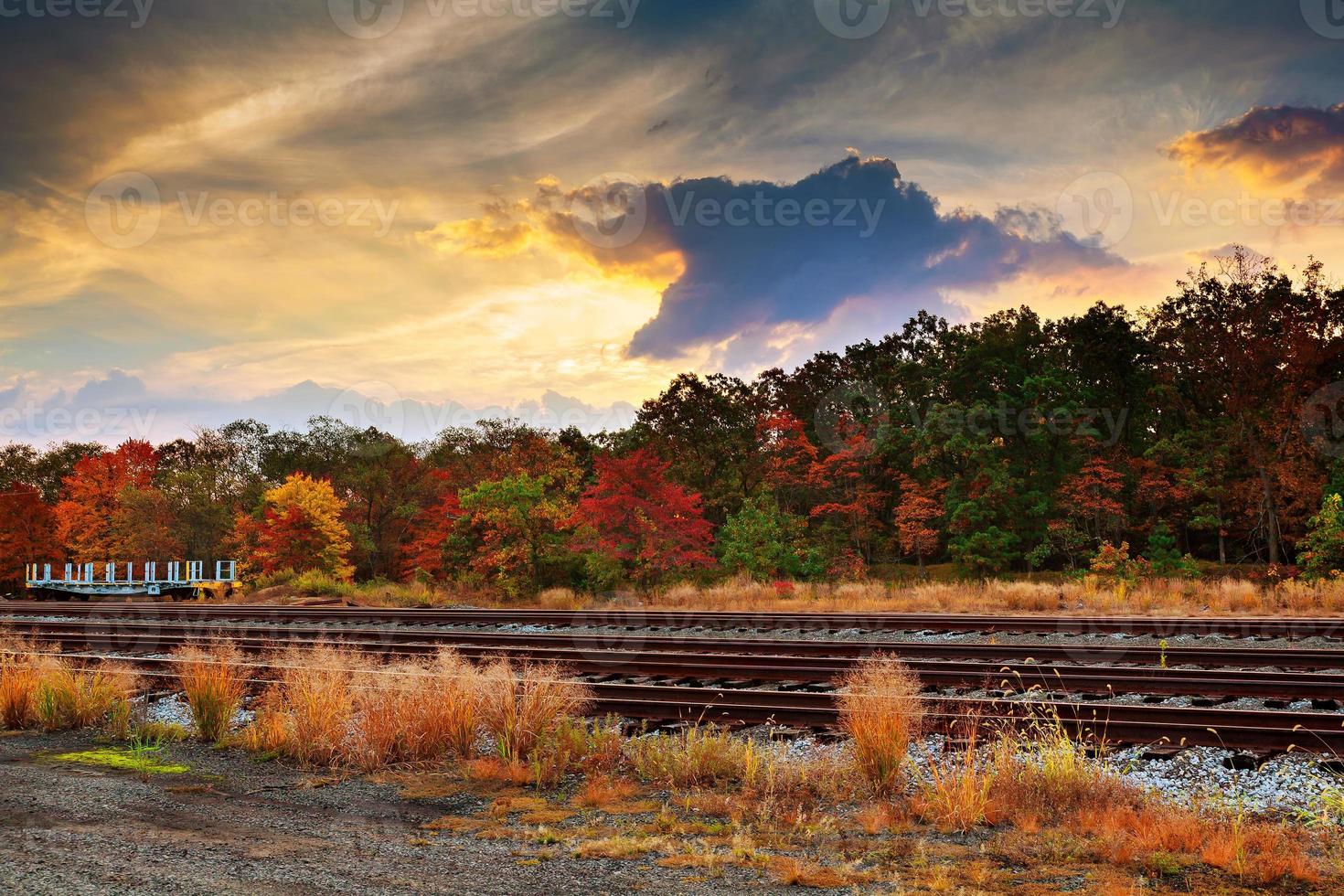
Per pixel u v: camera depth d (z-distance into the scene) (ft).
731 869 18.10
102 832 19.83
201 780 25.39
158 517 178.81
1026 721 28.43
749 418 180.04
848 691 29.27
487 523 105.19
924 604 74.23
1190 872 17.69
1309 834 19.69
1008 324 179.93
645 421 177.06
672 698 34.37
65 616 74.49
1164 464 147.43
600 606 81.97
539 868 18.13
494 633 56.18
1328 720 27.40
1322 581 75.05
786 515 133.69
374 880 17.12
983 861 18.34
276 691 32.27
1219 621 54.29
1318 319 139.95
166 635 54.80
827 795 23.27
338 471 191.62
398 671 33.53
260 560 148.25
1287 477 131.13
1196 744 27.14
